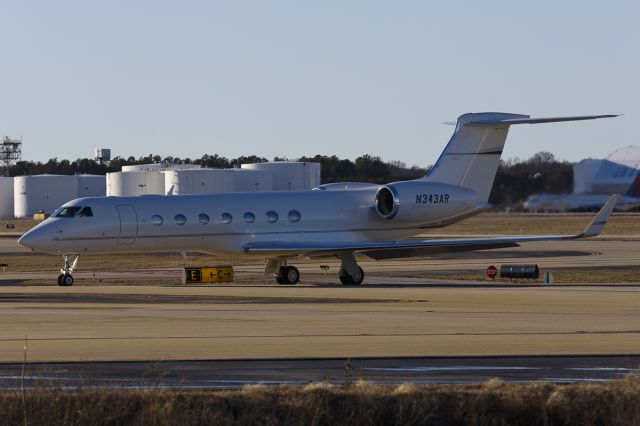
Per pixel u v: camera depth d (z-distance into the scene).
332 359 67.44
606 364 65.31
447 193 156.62
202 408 48.50
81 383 53.81
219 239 148.62
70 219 141.00
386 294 125.81
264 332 83.06
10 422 47.50
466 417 49.03
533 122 150.88
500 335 80.56
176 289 135.38
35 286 143.12
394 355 69.06
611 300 115.00
